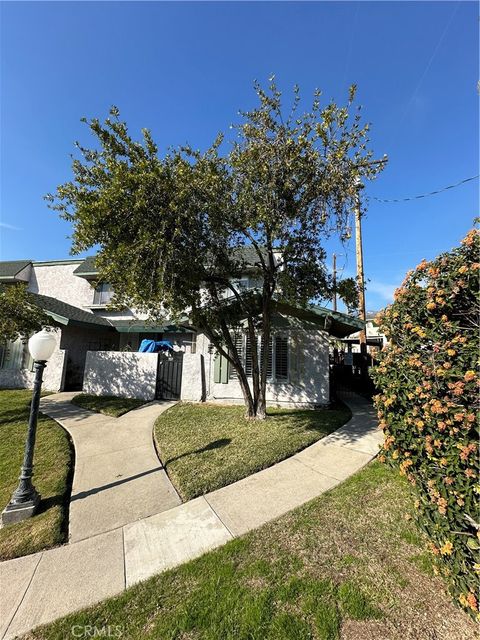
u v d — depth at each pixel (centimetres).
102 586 254
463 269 228
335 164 597
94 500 398
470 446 193
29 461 381
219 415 828
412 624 207
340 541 301
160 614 223
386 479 433
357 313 1292
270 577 255
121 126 562
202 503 386
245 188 600
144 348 1341
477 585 191
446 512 211
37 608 233
